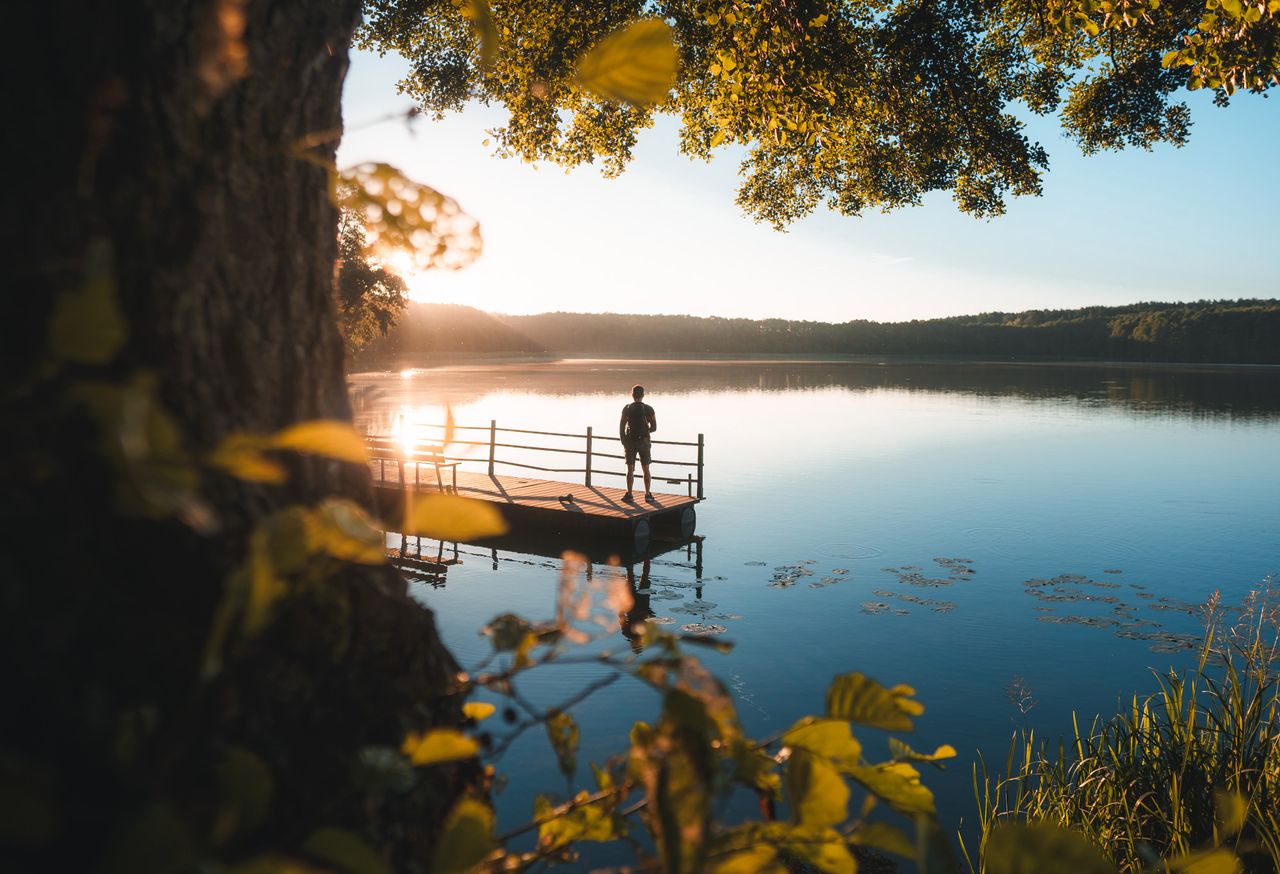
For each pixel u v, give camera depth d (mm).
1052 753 7266
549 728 974
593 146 8258
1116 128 8609
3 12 747
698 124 8188
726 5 5809
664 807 612
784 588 12500
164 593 717
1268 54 4668
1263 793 3674
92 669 642
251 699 766
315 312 1058
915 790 741
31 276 688
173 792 641
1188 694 7828
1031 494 22000
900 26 7262
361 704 895
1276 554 15398
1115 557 15109
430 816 945
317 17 1088
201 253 866
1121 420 45188
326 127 1103
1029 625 11047
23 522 624
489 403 51531
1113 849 3623
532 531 14664
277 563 471
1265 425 42281
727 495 21484
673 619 10836
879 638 10367
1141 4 5148
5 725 595
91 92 766
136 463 360
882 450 31578
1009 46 8508
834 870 714
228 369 914
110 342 393
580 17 7059
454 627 9984
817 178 9508
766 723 7719
